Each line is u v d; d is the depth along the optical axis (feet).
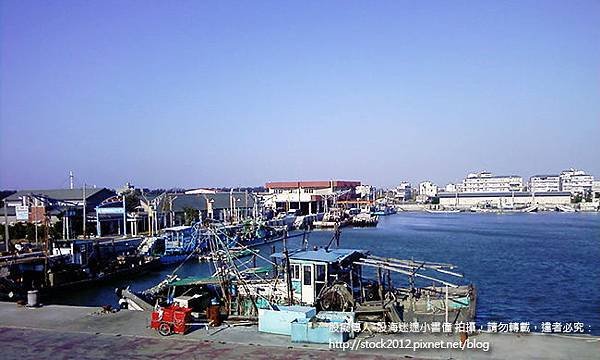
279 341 67.87
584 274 197.57
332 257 90.58
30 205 293.84
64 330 75.82
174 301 102.47
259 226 351.05
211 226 166.20
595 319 128.57
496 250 283.18
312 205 590.55
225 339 69.31
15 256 196.13
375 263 92.89
